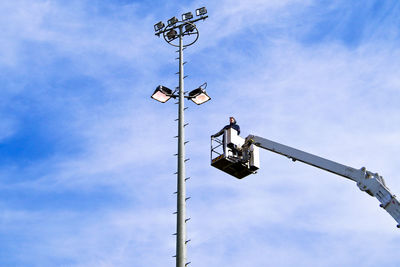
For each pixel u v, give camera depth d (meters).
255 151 16.80
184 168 11.36
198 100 13.94
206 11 15.62
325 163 14.45
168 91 13.81
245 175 17.02
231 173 17.05
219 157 16.52
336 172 14.06
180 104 13.03
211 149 17.12
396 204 12.34
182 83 13.70
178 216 10.45
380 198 12.73
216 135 17.27
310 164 14.92
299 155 15.29
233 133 16.78
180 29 15.41
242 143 16.95
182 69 14.18
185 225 10.34
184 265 9.76
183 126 12.43
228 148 16.53
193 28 15.48
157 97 13.70
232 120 17.23
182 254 9.86
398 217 12.23
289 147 15.70
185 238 10.16
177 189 10.96
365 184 13.16
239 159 16.44
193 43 15.35
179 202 10.67
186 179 11.23
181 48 14.80
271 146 16.28
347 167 13.83
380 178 13.09
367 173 13.27
